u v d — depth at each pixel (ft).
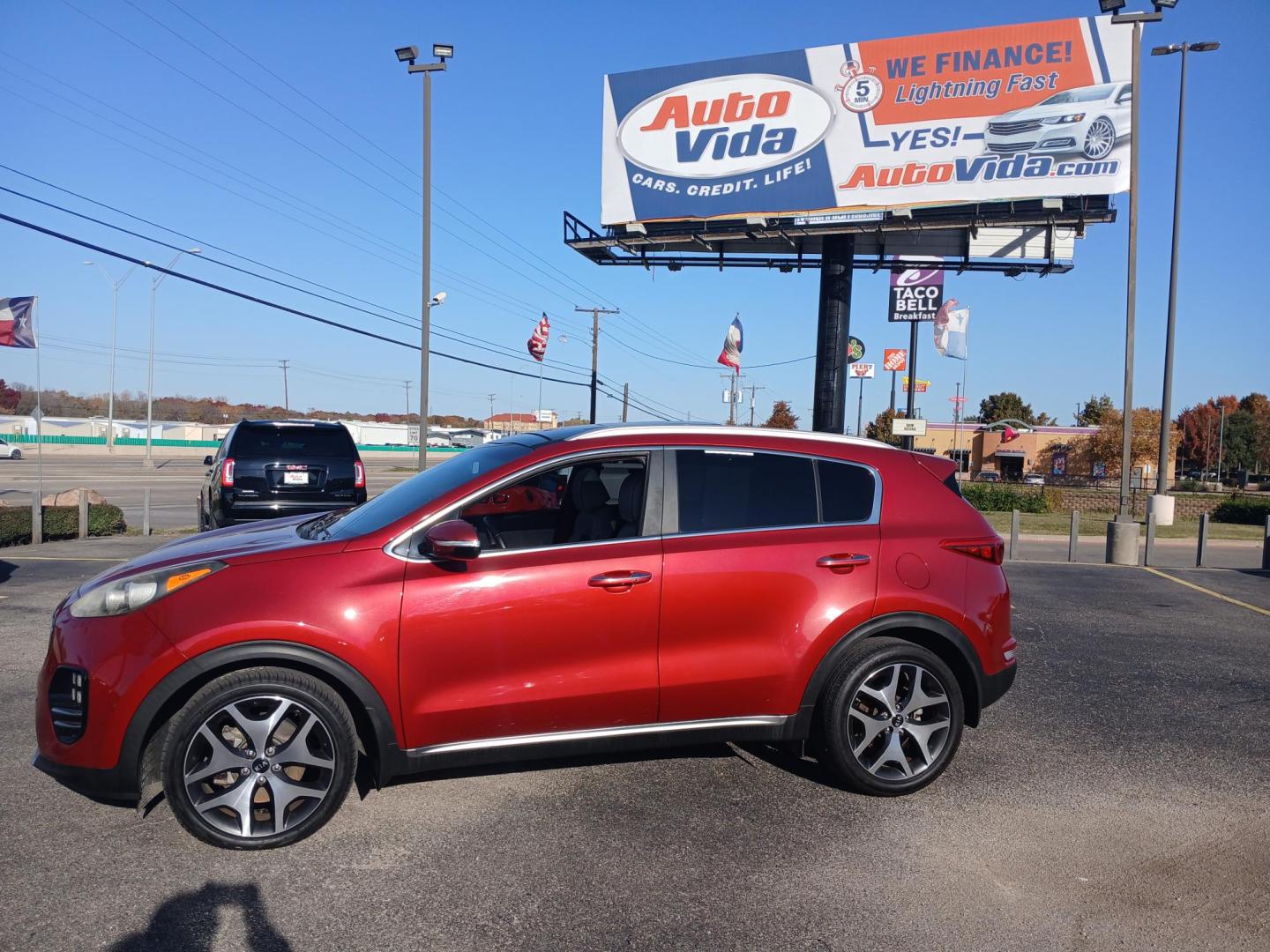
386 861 12.01
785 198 74.90
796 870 12.14
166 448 242.17
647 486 14.19
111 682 11.71
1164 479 83.20
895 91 71.56
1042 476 212.23
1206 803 14.83
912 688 14.67
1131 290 51.42
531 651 13.08
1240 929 10.96
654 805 14.11
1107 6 51.42
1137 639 27.89
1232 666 24.49
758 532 14.35
